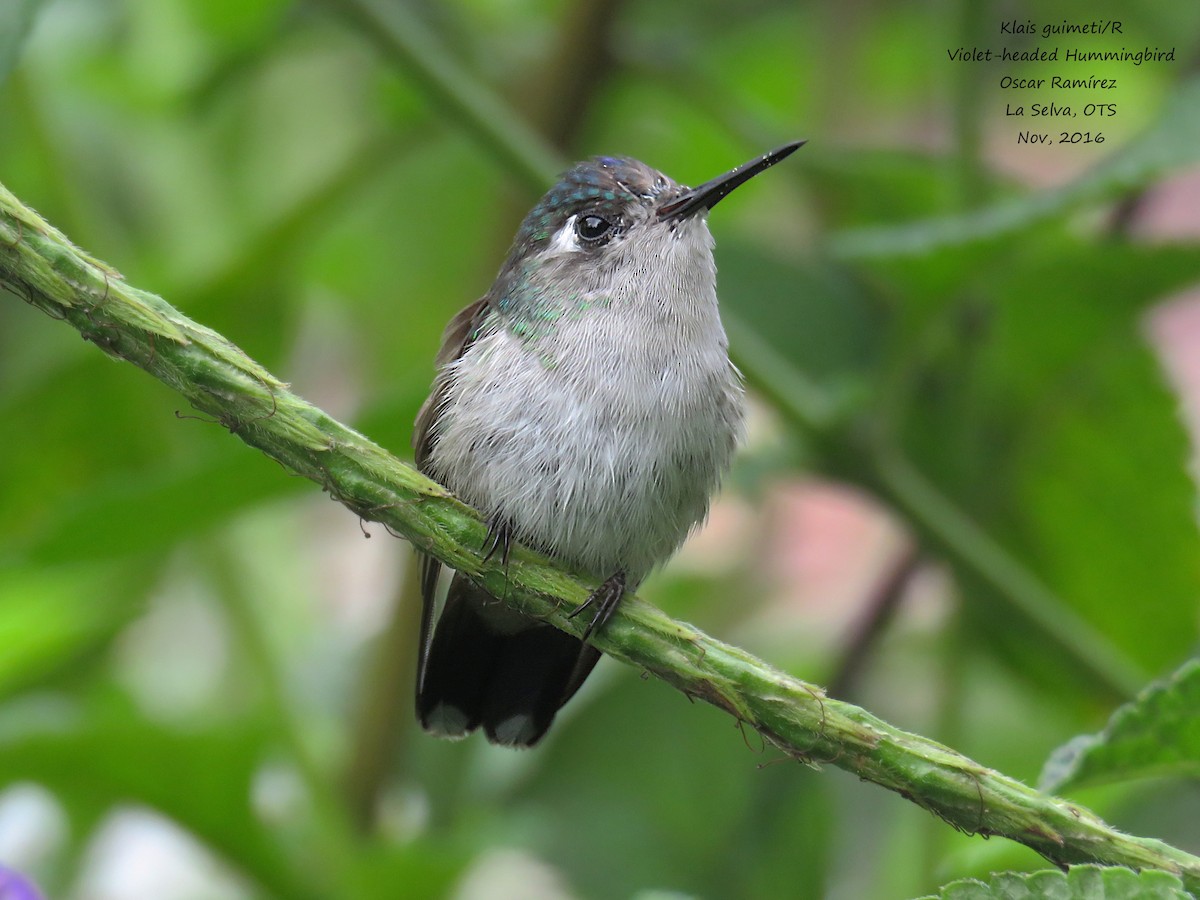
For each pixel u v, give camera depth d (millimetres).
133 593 10180
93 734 8164
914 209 10617
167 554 10211
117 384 10078
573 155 10852
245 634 9367
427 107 10391
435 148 12773
